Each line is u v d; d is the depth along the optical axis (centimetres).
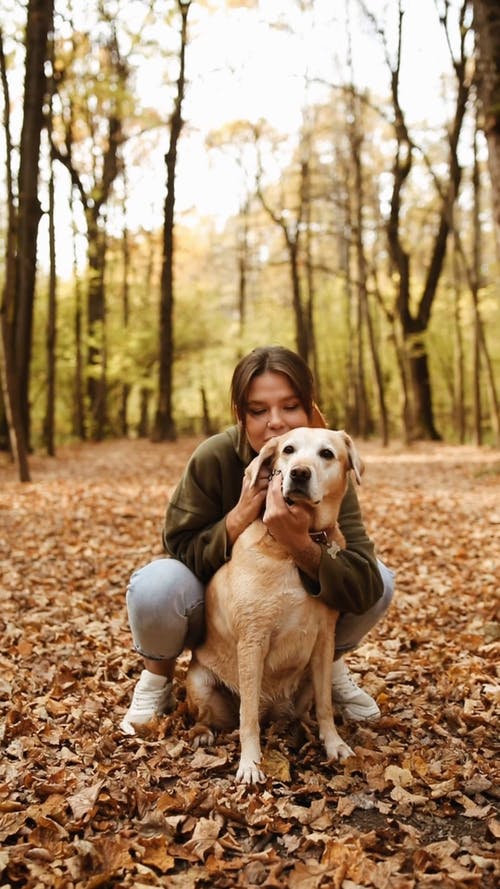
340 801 249
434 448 1759
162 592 290
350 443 288
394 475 1219
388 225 1964
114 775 267
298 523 262
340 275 1934
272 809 243
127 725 306
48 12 1290
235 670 288
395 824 238
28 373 1591
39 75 1323
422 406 2133
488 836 231
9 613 483
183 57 1922
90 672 380
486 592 515
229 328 2864
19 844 225
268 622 269
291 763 279
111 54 1694
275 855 219
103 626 456
